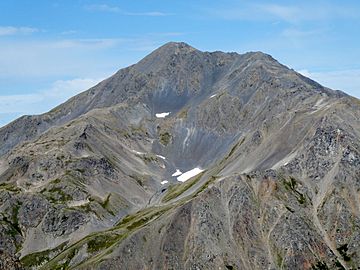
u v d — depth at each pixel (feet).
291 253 590.14
